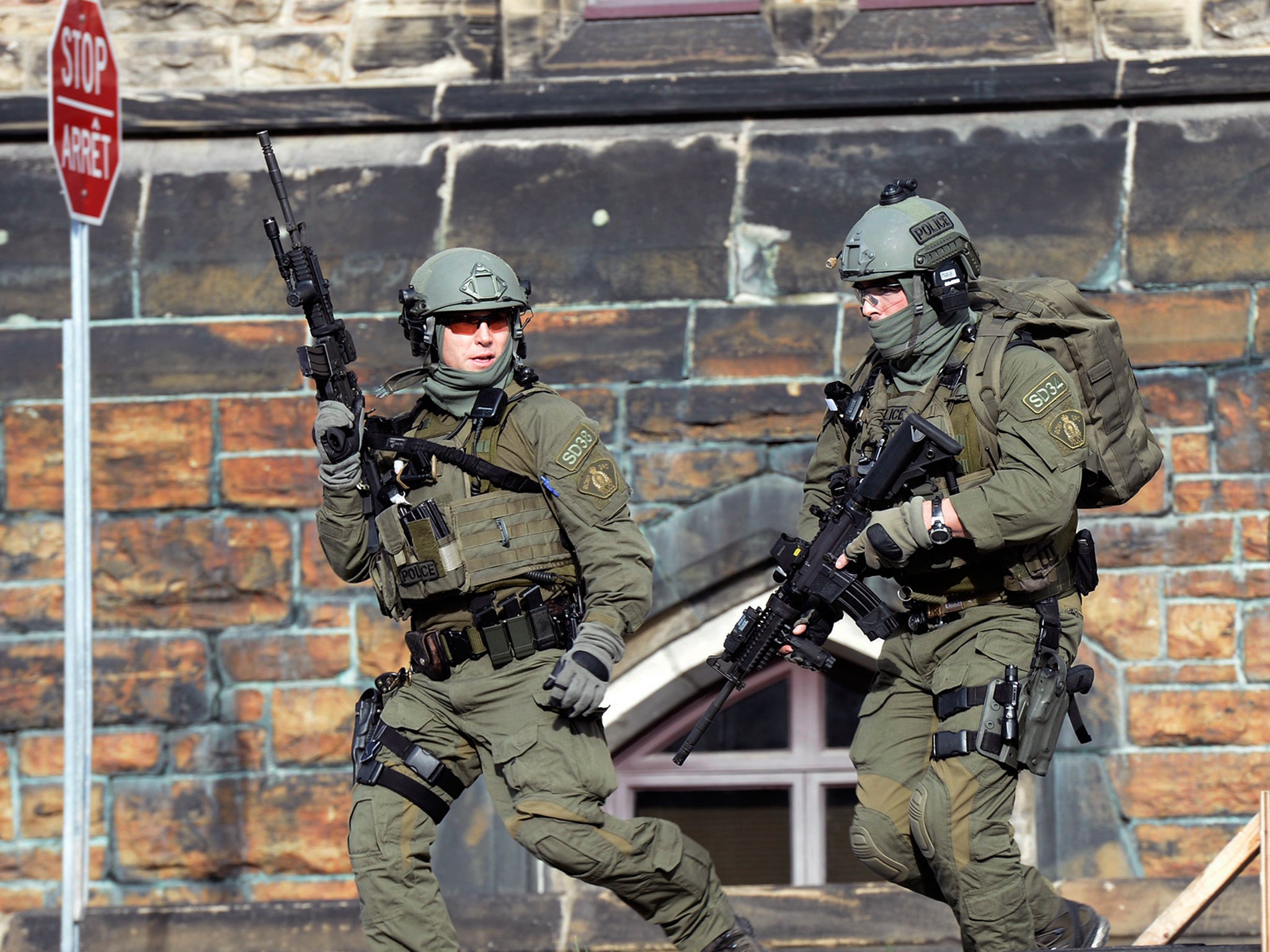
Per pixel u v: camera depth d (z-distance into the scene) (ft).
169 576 61.67
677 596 60.95
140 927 58.18
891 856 42.78
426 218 64.69
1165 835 58.80
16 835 61.05
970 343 40.88
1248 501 59.57
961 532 39.04
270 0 68.49
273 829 60.70
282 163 66.74
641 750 65.00
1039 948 41.65
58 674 61.67
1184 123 64.28
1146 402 60.39
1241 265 61.11
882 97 64.90
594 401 61.67
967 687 40.37
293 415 62.23
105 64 53.62
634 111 65.92
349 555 43.29
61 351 63.36
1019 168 63.72
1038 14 67.67
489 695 40.86
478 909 58.39
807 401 60.90
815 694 64.69
